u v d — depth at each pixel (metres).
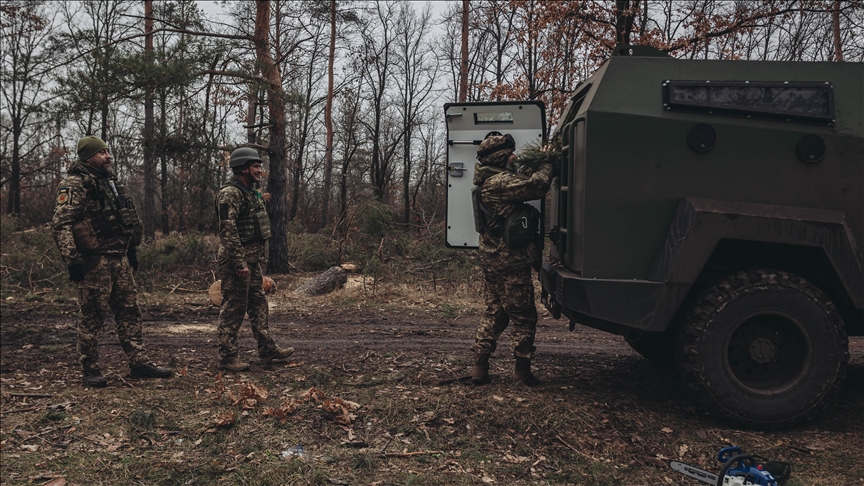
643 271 3.65
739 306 3.48
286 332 6.93
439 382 4.45
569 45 13.58
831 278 3.59
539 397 4.04
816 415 3.55
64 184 4.31
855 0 12.90
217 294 8.77
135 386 4.57
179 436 3.58
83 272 4.31
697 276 3.49
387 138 30.33
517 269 4.25
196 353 5.77
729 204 3.54
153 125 12.16
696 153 3.60
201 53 11.56
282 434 3.55
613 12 12.70
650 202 3.63
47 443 3.49
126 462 3.22
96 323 4.57
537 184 4.05
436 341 6.34
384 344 6.14
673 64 3.72
